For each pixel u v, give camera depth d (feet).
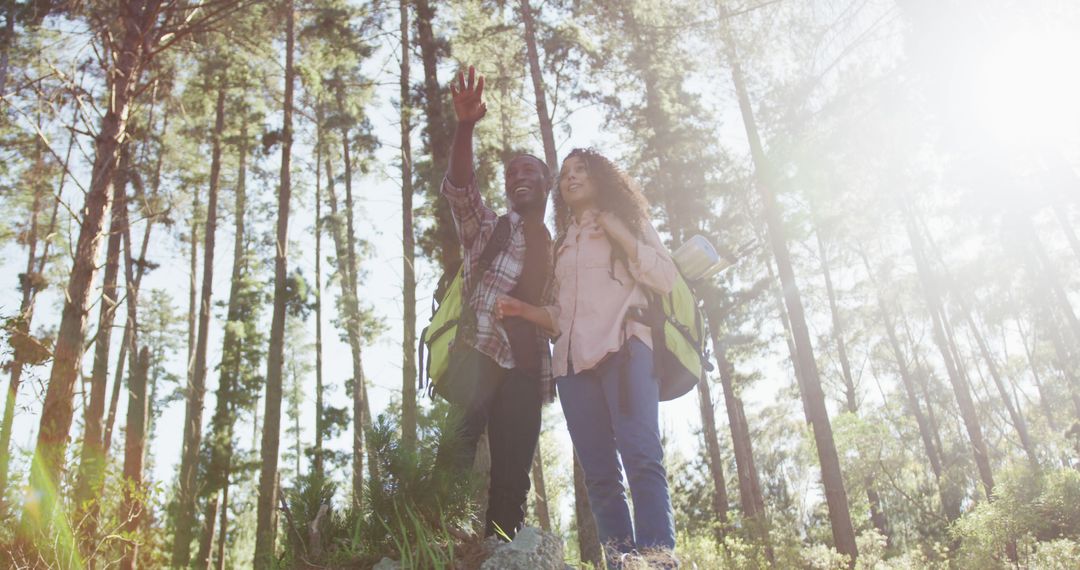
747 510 68.69
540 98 46.73
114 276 52.34
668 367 8.87
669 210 67.41
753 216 59.62
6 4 33.24
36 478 18.25
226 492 85.97
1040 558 32.73
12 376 24.80
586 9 47.93
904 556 44.29
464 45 54.65
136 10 34.68
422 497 6.94
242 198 80.94
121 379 72.49
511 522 8.19
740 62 35.70
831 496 43.65
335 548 6.83
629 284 8.94
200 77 60.80
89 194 32.27
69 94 33.42
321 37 54.60
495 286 8.73
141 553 25.11
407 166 53.98
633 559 7.38
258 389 89.15
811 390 45.68
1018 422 82.79
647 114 64.64
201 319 67.41
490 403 8.51
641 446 8.22
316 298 57.62
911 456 86.12
